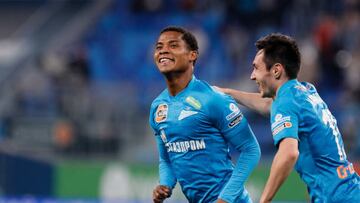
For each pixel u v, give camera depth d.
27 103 56.84
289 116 20.45
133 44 65.31
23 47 68.12
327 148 20.86
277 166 19.95
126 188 48.03
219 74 59.91
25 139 53.88
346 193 20.80
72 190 48.41
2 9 74.81
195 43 22.45
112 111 53.22
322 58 56.03
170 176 23.28
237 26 62.12
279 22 61.50
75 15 70.44
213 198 22.39
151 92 53.75
